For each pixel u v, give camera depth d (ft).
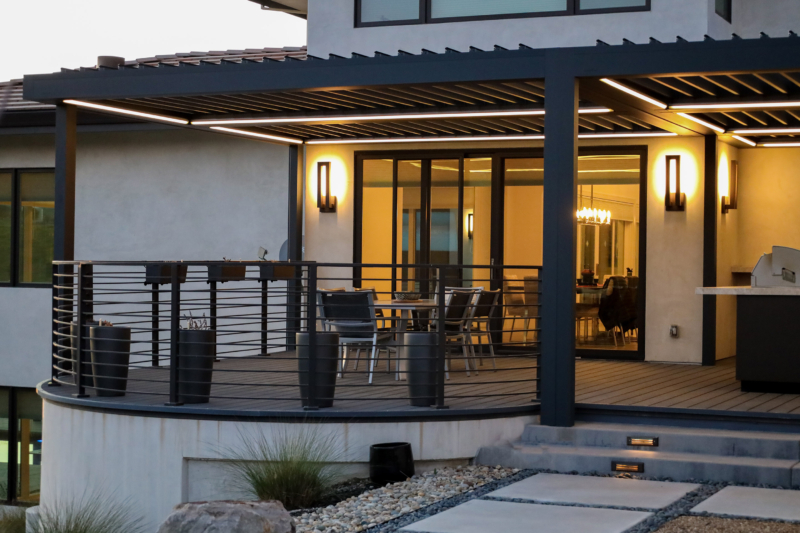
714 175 33.99
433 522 17.26
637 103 26.48
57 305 28.53
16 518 27.12
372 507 19.03
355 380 29.58
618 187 35.42
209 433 22.65
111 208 41.73
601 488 19.98
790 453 21.02
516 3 33.17
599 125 33.45
